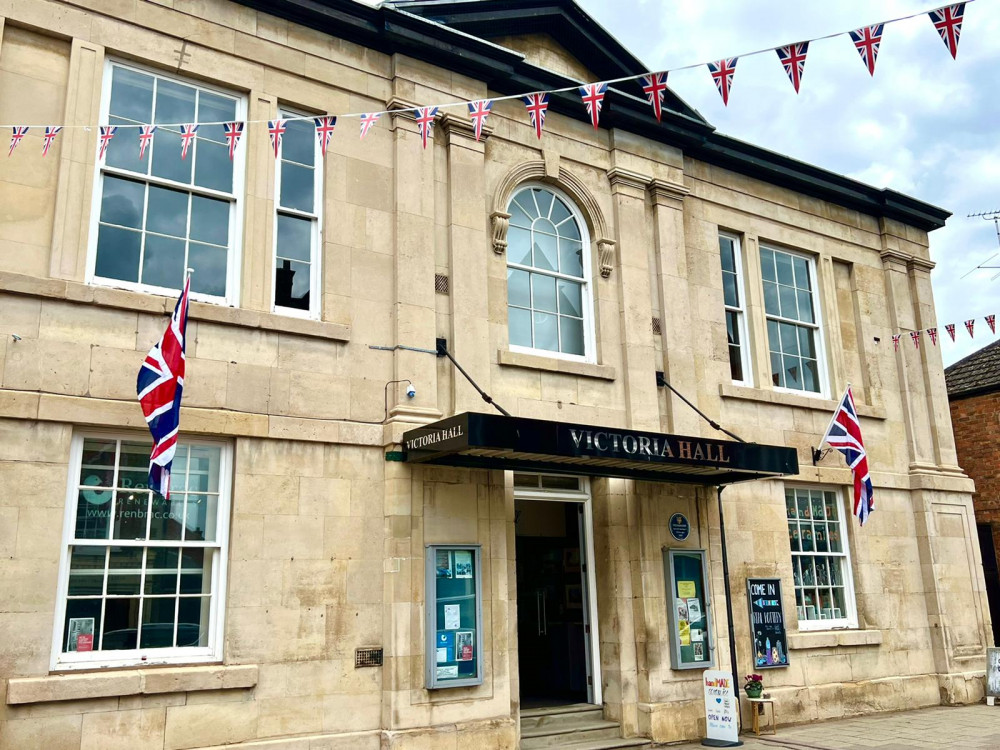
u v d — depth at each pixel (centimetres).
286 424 921
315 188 1022
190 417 867
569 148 1231
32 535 779
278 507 905
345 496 946
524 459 995
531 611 1334
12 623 757
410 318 1023
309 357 958
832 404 1436
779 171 1460
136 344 864
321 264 998
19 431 791
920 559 1472
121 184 906
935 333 1591
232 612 859
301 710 874
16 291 809
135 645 823
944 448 1552
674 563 1154
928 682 1406
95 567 817
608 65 1308
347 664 909
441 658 940
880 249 1606
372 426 977
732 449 1051
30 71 869
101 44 903
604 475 1073
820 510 1398
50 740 750
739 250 1423
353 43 1067
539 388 1122
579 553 1227
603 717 1105
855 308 1540
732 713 1073
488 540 1012
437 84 1109
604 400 1177
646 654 1101
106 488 838
